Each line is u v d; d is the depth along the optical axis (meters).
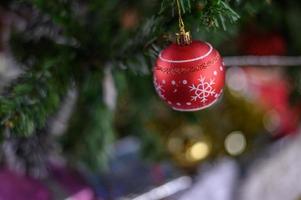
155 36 0.54
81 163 0.81
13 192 0.73
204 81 0.50
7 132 0.56
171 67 0.50
